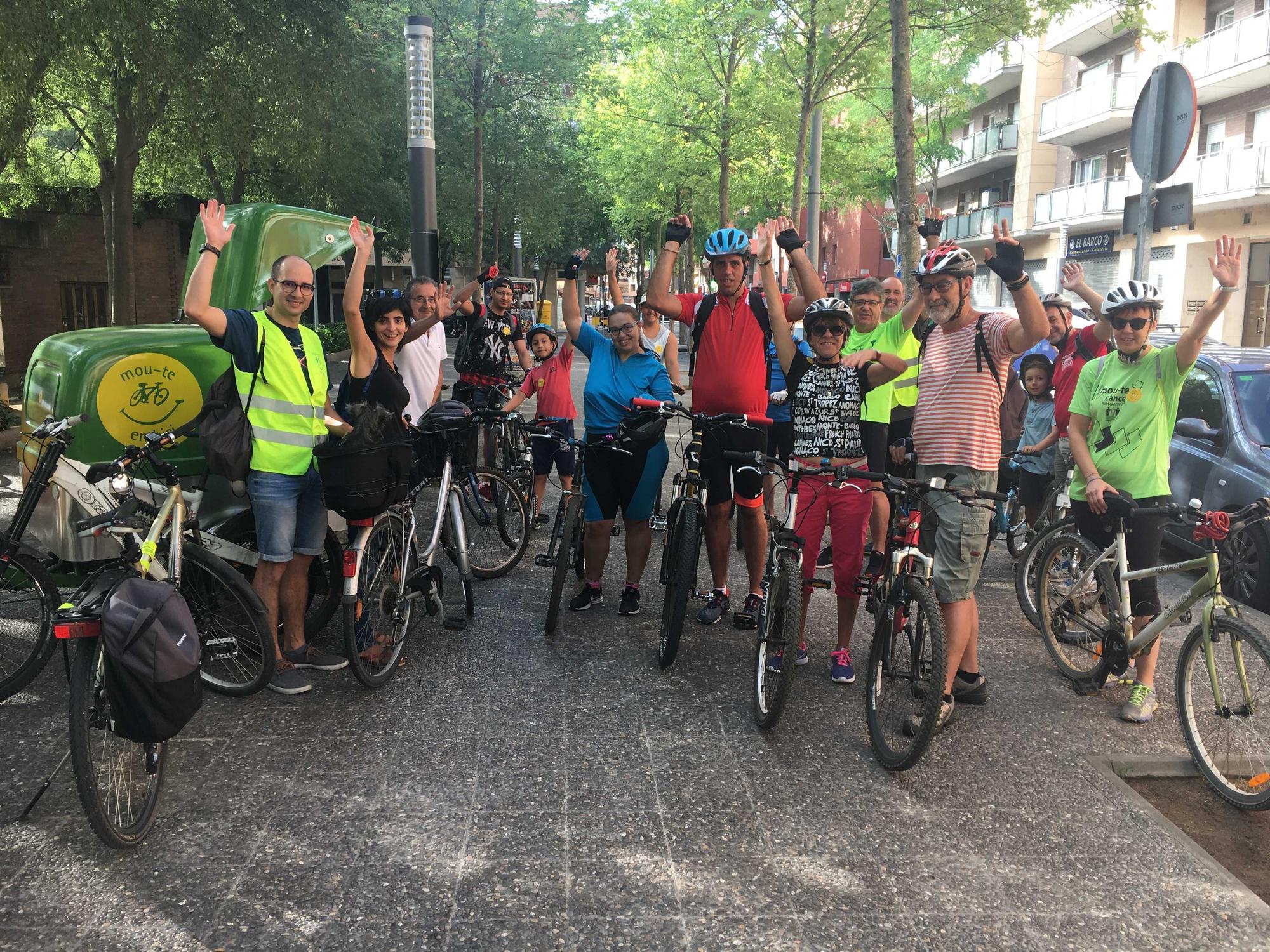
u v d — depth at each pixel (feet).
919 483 12.91
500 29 75.05
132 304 51.29
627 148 96.89
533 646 16.65
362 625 14.35
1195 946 8.95
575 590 20.31
